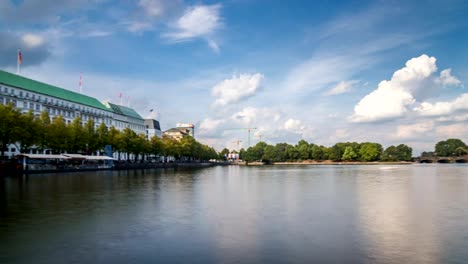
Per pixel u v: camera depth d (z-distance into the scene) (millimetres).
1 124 81250
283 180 69312
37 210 28891
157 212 28062
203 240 19219
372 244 18391
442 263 15469
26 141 91125
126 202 33938
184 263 15500
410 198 37000
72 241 19078
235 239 19422
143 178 74938
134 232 21109
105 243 18672
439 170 126062
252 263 15461
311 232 21031
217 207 30734
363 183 59531
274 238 19625
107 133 137125
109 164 128250
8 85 132125
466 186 52406
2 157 88750
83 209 29500
